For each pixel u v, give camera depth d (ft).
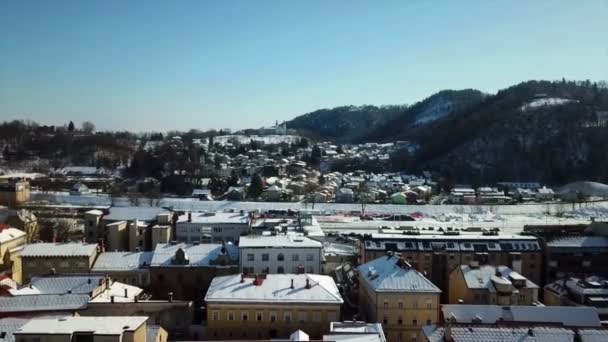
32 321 244.83
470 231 584.81
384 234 506.07
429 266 463.83
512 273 385.70
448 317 299.17
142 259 435.12
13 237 478.18
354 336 257.34
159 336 266.16
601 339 263.49
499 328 270.26
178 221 570.46
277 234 482.69
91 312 320.50
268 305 325.21
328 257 531.50
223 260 422.00
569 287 395.96
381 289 337.11
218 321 325.62
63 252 422.41
